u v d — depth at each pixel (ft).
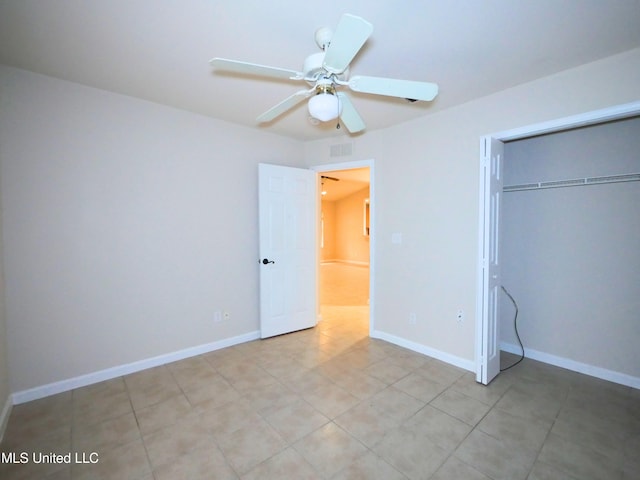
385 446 5.91
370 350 10.48
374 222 11.46
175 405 7.27
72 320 7.95
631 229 8.09
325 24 5.44
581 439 6.08
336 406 7.22
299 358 9.85
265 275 11.40
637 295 8.02
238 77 7.43
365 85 5.26
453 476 5.21
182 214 9.66
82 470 5.37
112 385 8.16
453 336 9.38
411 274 10.44
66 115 7.70
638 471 5.30
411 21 5.33
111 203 8.41
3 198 7.02
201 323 10.17
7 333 7.07
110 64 6.86
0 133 6.93
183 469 5.39
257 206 11.43
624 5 4.94
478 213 8.67
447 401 7.40
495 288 8.41
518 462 5.51
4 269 7.04
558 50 6.28
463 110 8.92
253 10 5.06
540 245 9.61
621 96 6.46
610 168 8.38
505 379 8.48
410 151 10.32
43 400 7.44
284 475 5.25
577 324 8.96
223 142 10.46
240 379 8.50
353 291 20.48
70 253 7.87
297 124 10.75
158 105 9.07
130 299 8.80
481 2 4.86
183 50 6.29
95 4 4.91
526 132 7.73
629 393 7.73
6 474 5.29
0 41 5.97
